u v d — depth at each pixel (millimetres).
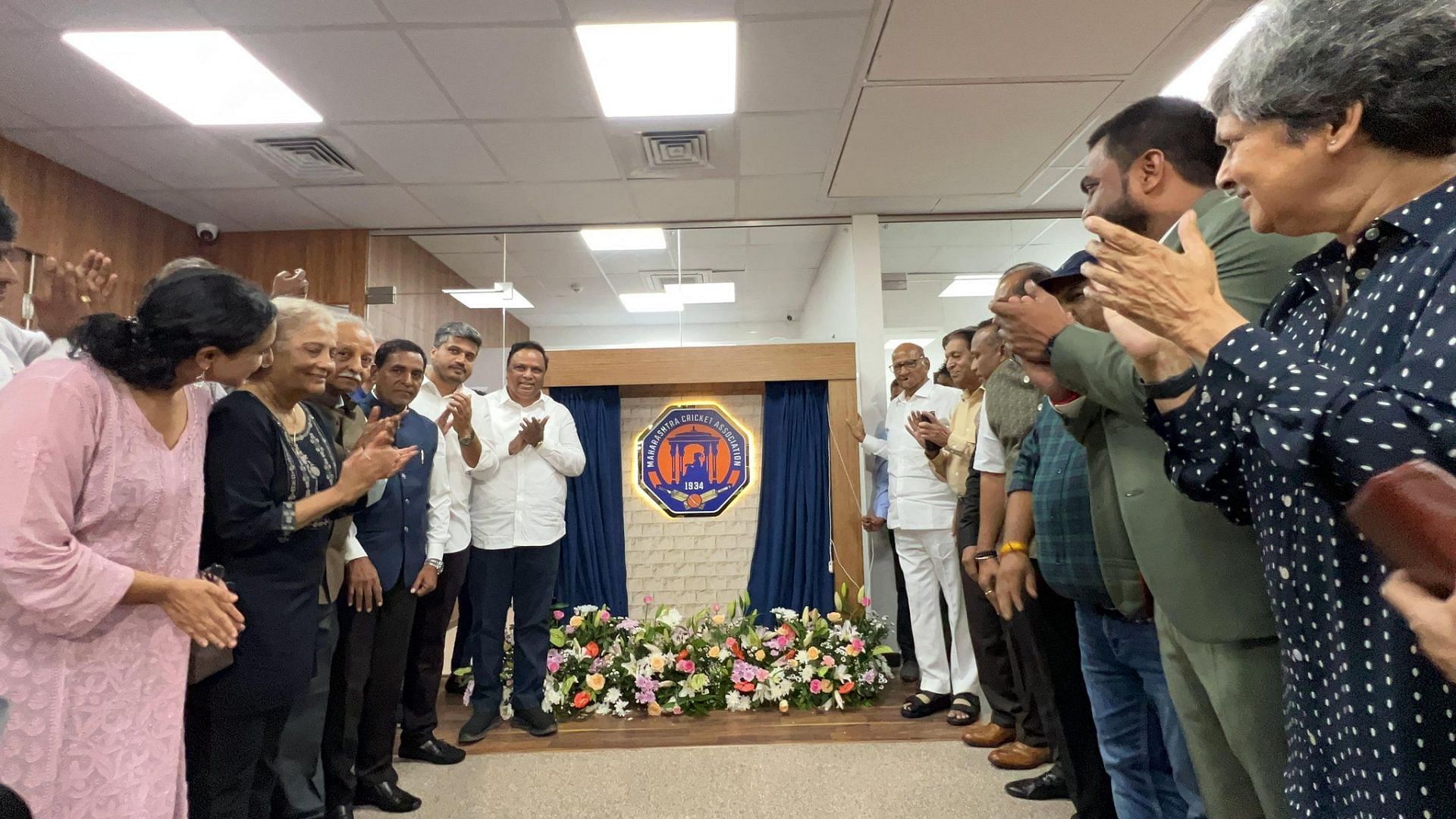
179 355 1259
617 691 3277
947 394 3486
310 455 1655
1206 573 1015
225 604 1271
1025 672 2186
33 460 1103
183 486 1332
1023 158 4004
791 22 2840
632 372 4184
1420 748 637
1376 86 667
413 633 2746
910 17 2752
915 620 3324
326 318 1716
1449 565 479
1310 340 802
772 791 2426
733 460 4242
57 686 1146
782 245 5238
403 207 4574
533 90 3275
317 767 2051
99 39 2850
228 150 3779
